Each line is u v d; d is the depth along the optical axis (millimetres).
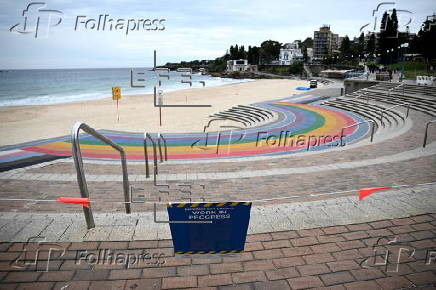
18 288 3314
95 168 9172
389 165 8031
